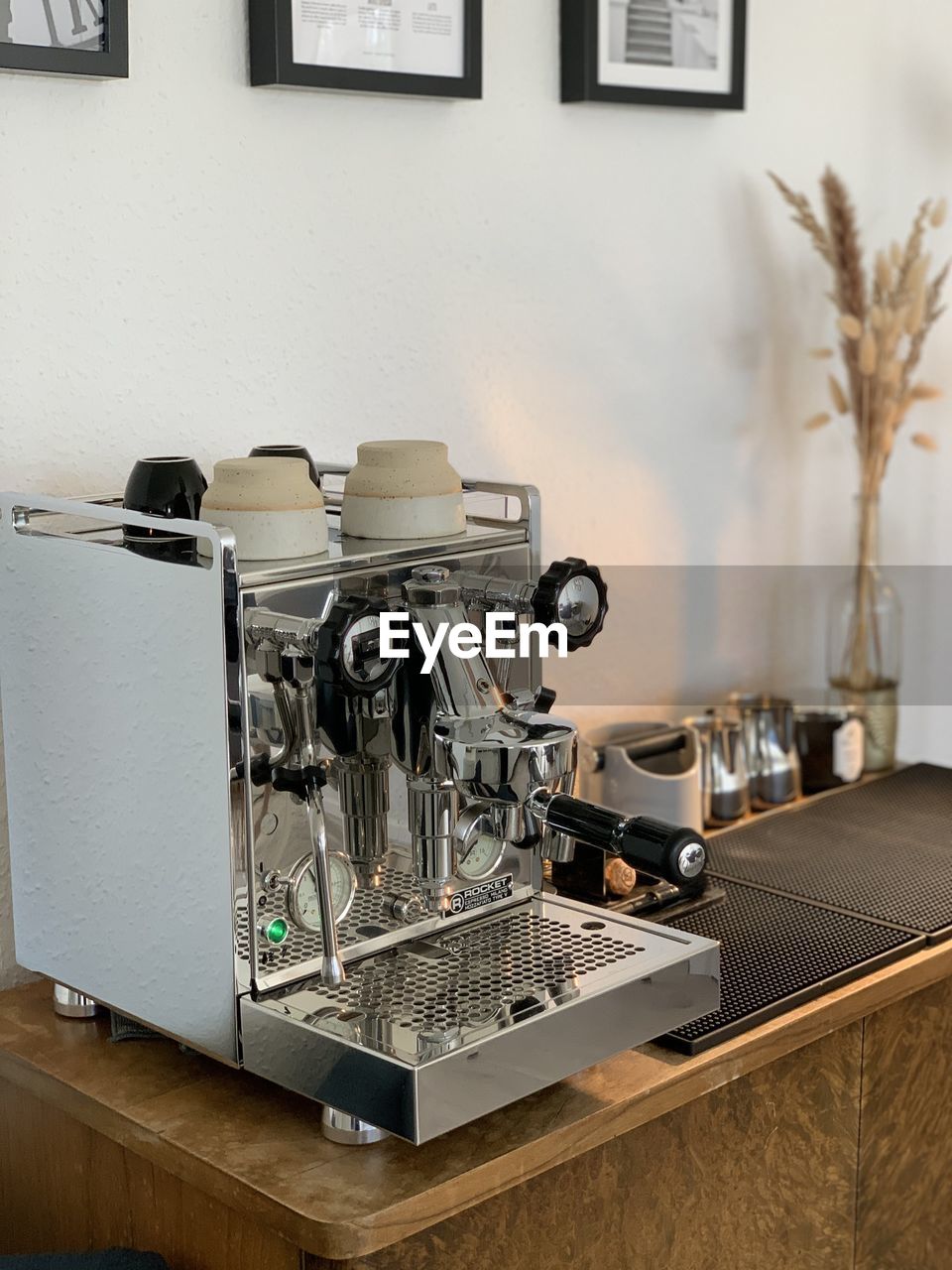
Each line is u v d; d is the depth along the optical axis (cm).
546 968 121
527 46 172
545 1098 120
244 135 150
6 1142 137
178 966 118
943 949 151
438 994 116
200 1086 123
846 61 209
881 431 204
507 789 112
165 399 148
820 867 173
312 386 160
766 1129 137
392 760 119
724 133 195
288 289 156
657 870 108
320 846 111
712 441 203
